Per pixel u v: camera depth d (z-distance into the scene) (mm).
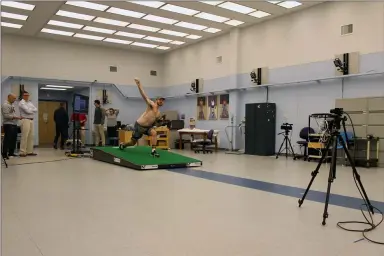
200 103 13461
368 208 3420
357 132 7828
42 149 11562
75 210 3455
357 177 3410
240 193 4379
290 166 7340
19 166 6938
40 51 12719
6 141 7980
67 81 13305
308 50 9484
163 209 3520
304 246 2473
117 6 9344
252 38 11227
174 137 12992
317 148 8117
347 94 8547
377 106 7551
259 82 10766
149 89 15375
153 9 9609
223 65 12336
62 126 11805
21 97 12344
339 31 8711
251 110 10492
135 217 3209
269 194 4328
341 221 3131
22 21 10594
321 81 9148
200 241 2557
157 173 6125
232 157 9477
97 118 11195
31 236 2646
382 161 7488
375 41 7961
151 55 15430
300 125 9727
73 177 5582
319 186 4926
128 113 14812
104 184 4957
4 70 11992
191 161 7164
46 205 3652
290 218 3223
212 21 10773
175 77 14938
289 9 9594
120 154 7562
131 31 11922
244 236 2684
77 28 11461
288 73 10039
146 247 2424
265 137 10117
